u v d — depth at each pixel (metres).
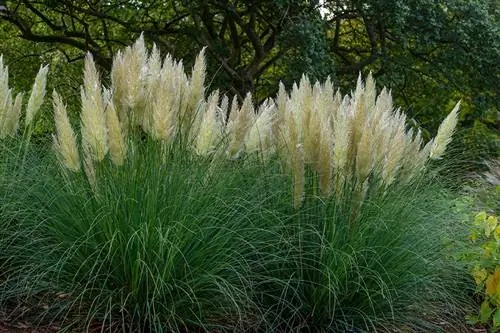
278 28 14.74
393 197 5.86
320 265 5.50
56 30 15.83
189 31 14.88
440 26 15.04
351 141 5.73
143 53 5.59
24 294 5.22
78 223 5.08
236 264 5.34
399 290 5.63
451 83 16.59
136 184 5.05
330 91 6.67
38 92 5.98
